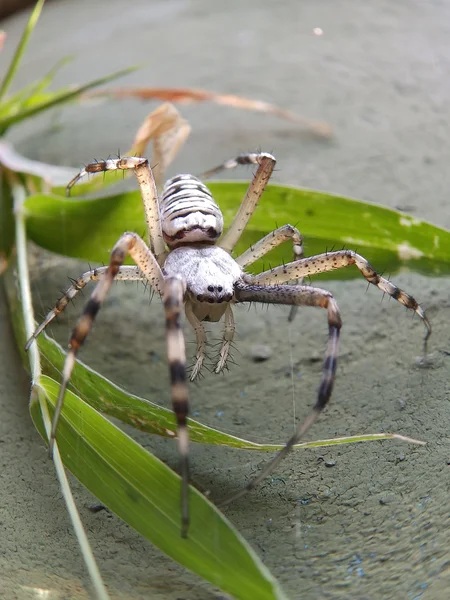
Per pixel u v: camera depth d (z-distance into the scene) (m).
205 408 0.07
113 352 0.08
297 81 0.12
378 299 0.08
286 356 0.07
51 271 0.09
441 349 0.07
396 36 0.13
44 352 0.06
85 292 0.08
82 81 0.13
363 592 0.05
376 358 0.07
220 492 0.06
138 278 0.06
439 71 0.12
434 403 0.07
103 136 0.11
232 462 0.06
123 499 0.05
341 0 0.15
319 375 0.07
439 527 0.05
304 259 0.06
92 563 0.05
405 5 0.14
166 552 0.05
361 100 0.11
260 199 0.07
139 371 0.07
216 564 0.05
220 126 0.11
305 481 0.06
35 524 0.06
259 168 0.07
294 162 0.10
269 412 0.07
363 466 0.06
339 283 0.08
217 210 0.07
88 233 0.08
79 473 0.05
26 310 0.07
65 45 0.15
